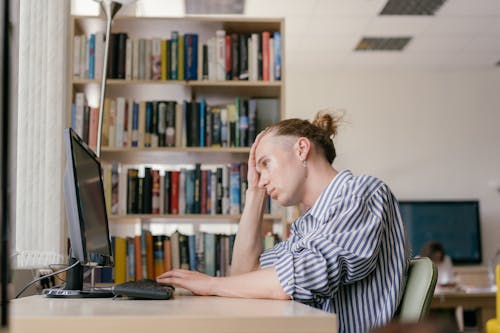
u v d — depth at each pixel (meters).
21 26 2.44
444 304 5.33
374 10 5.77
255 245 1.89
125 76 3.24
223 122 3.28
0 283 0.67
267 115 3.38
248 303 1.17
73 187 1.42
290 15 5.82
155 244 3.16
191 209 3.22
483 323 5.29
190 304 1.13
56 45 2.63
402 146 7.70
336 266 1.38
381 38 6.55
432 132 7.74
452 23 6.14
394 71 7.75
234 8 5.58
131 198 3.21
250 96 3.50
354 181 1.53
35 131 2.50
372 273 1.50
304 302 1.38
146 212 3.21
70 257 1.60
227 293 1.44
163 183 3.23
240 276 1.45
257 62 3.29
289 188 1.62
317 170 1.64
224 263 3.17
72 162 1.42
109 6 2.60
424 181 7.68
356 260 1.39
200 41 3.52
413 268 1.50
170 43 3.28
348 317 1.48
